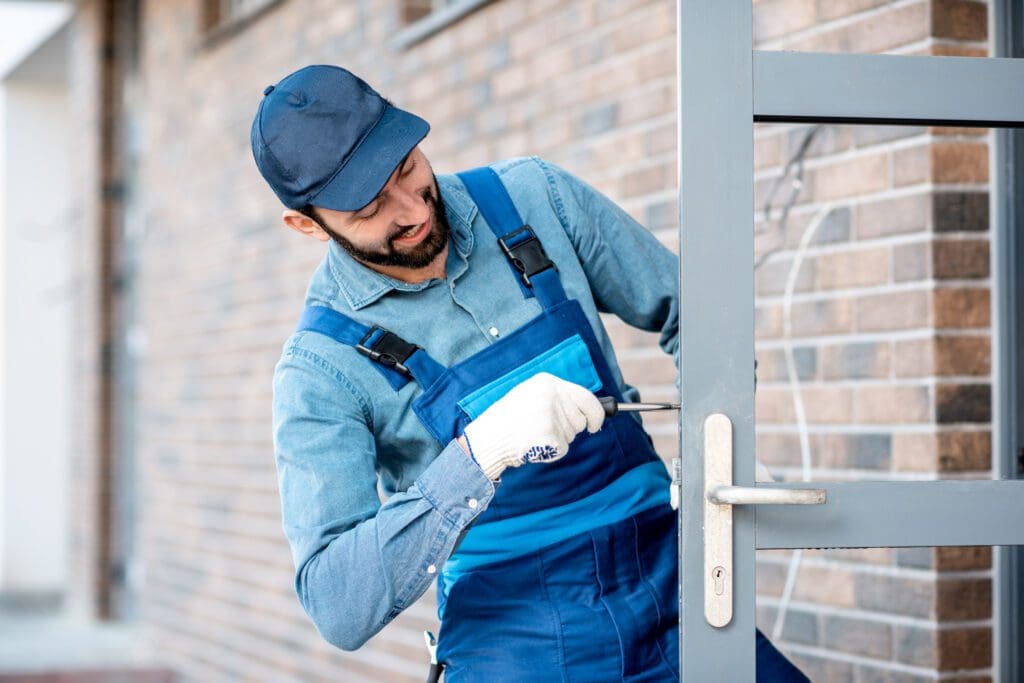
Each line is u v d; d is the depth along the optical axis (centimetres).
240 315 552
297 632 496
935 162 258
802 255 287
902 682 266
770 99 179
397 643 431
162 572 634
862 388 273
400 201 181
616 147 345
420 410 190
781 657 195
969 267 260
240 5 597
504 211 199
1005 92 183
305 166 178
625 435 197
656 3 332
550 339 193
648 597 192
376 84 464
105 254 794
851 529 178
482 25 404
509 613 191
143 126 726
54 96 1090
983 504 180
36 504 1078
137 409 777
